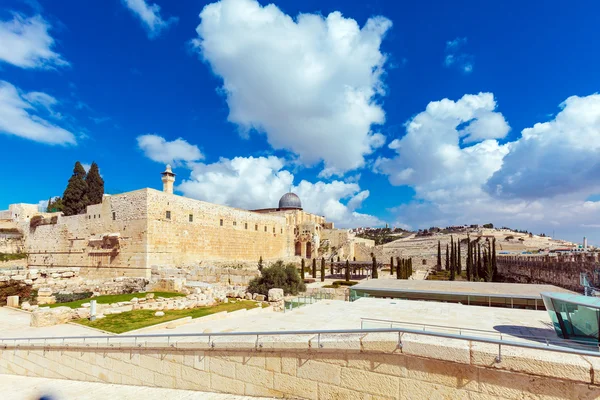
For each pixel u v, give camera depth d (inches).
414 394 303.7
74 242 2139.5
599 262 1368.1
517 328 553.0
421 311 706.8
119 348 546.6
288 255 3319.4
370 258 3961.6
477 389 279.7
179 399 418.6
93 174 3065.9
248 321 679.1
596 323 467.2
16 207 3206.2
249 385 401.4
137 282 1555.1
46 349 685.3
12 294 1390.3
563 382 252.4
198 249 2060.8
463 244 4224.9
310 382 357.7
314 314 686.5
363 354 329.7
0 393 549.3
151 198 1759.4
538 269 2103.8
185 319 934.4
